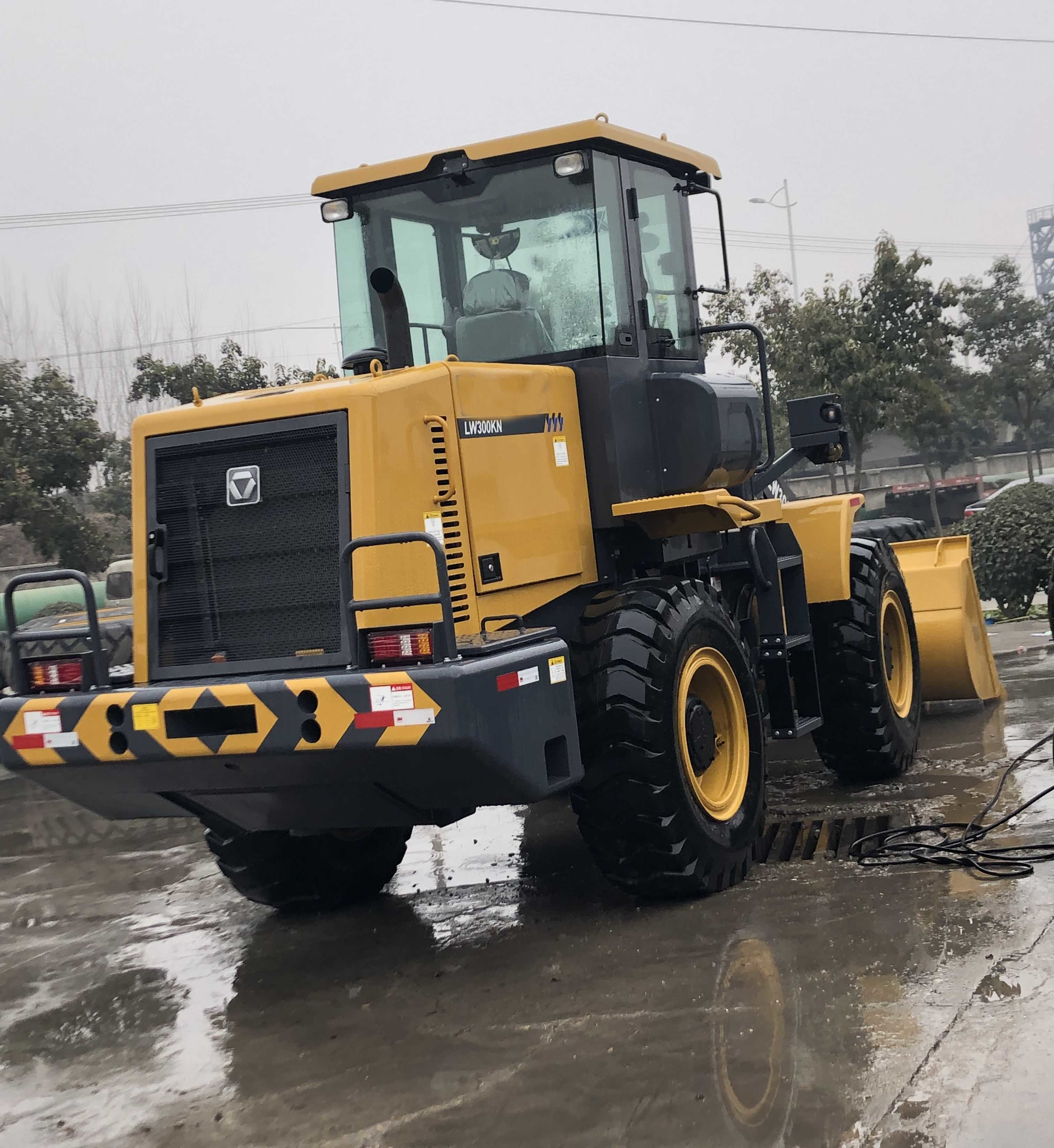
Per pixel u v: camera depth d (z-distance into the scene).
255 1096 3.57
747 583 6.22
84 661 4.39
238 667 4.38
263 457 4.41
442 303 5.49
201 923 5.45
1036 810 5.64
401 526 4.31
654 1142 3.00
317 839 5.30
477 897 5.39
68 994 4.69
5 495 18.41
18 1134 3.51
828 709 6.57
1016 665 9.89
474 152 5.32
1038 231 95.88
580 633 4.96
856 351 22.91
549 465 5.02
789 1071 3.27
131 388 21.50
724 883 4.96
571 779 4.36
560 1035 3.70
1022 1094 3.00
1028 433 36.06
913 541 9.77
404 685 3.86
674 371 5.79
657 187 5.79
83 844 7.35
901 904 4.50
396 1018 4.04
